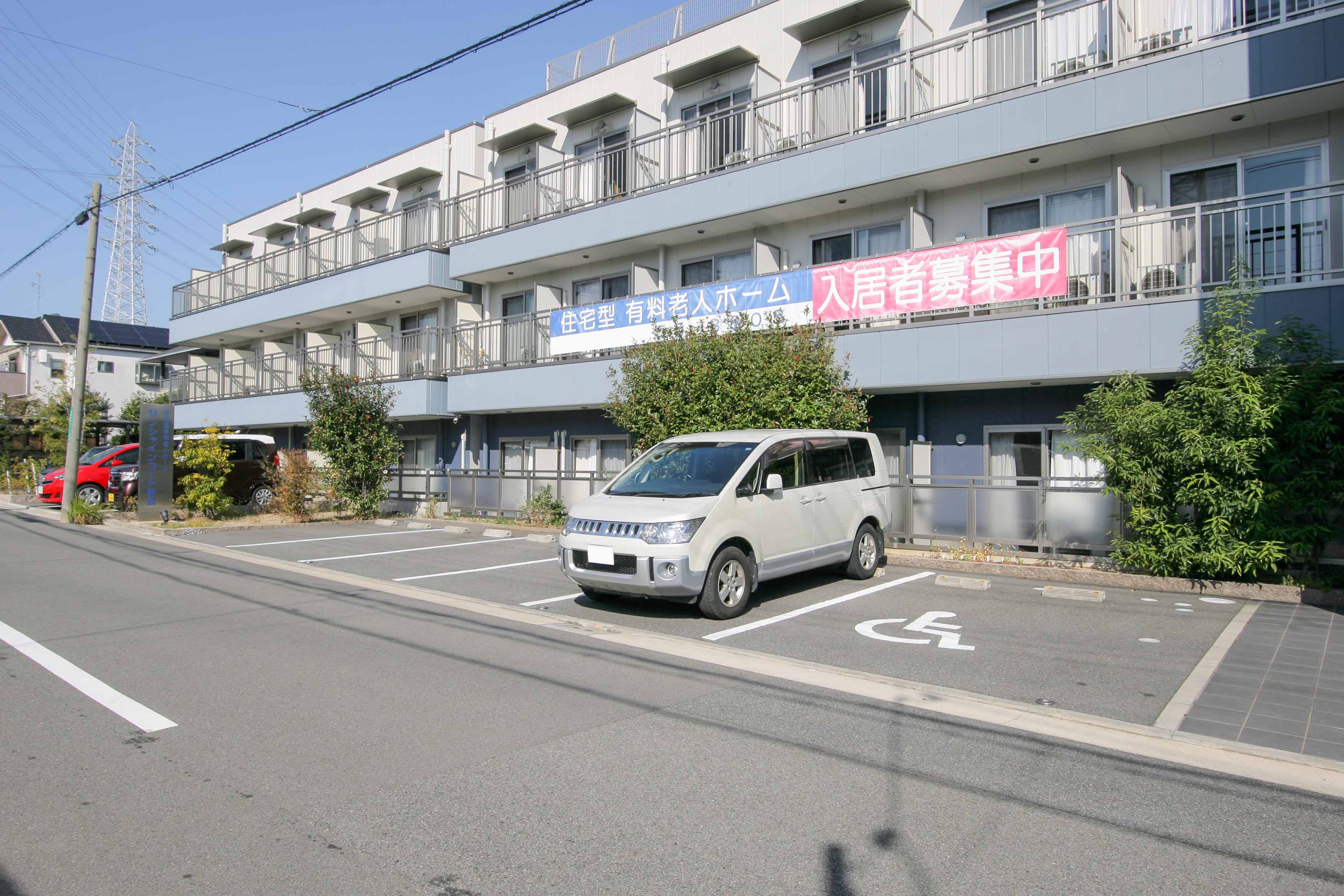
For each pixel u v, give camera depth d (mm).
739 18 15805
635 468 9008
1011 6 12438
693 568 7336
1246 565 8453
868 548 9867
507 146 20000
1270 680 5758
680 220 14781
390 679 5852
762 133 14820
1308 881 3182
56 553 12828
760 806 3824
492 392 17484
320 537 14867
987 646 6734
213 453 17438
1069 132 10688
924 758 4418
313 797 3896
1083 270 11109
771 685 5738
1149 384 9234
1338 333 8430
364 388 18312
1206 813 3777
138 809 3773
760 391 11078
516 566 11258
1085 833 3574
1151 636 7023
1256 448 8172
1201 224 9641
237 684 5723
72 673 5980
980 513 11016
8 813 3727
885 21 13781
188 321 28062
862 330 11875
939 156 11742
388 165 23516
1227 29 10172
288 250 24109
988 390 12242
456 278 19344
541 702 5336
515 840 3490
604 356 15570
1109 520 10023
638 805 3830
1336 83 9016
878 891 3100
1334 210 9469
